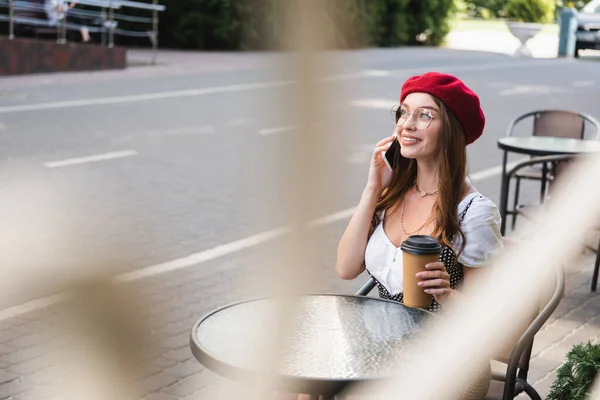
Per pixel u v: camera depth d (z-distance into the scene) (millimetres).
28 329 4195
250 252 5836
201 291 5020
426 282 2334
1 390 3514
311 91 538
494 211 2613
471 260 2572
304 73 533
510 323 2525
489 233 2580
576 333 4562
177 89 14266
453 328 2244
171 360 3924
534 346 4344
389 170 2785
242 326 2229
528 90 16109
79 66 15992
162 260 5598
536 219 5449
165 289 4996
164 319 4469
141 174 8273
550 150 5707
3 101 12180
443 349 2102
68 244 5801
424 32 25578
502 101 14570
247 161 8961
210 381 3732
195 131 10594
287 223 591
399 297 2686
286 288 607
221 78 15812
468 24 32406
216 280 5238
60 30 16188
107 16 18734
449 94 2551
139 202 7207
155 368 3785
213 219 6727
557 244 2770
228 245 6000
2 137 9680
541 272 2619
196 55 20047
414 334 2199
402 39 24625
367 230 2781
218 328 2211
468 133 2615
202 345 2072
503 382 2725
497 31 30516
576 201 3164
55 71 15641
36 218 6492
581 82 17719
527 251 2674
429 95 2580
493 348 2301
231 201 7312
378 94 14195
